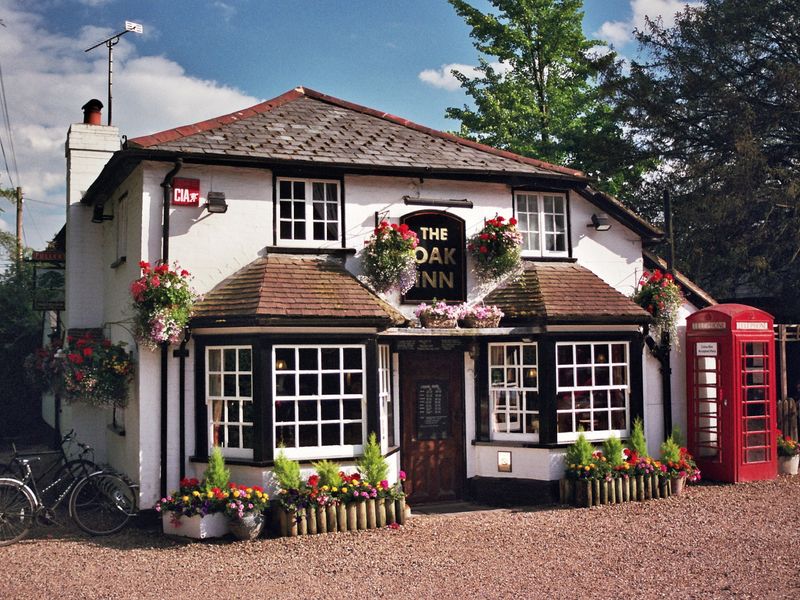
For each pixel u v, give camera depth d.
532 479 12.12
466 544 9.48
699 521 10.47
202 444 10.90
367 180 12.34
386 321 10.95
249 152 11.48
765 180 20.84
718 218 20.17
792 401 14.77
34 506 10.01
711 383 13.91
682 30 22.86
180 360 10.91
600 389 12.47
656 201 23.47
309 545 9.51
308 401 10.82
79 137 14.89
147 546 9.58
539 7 27.08
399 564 8.59
